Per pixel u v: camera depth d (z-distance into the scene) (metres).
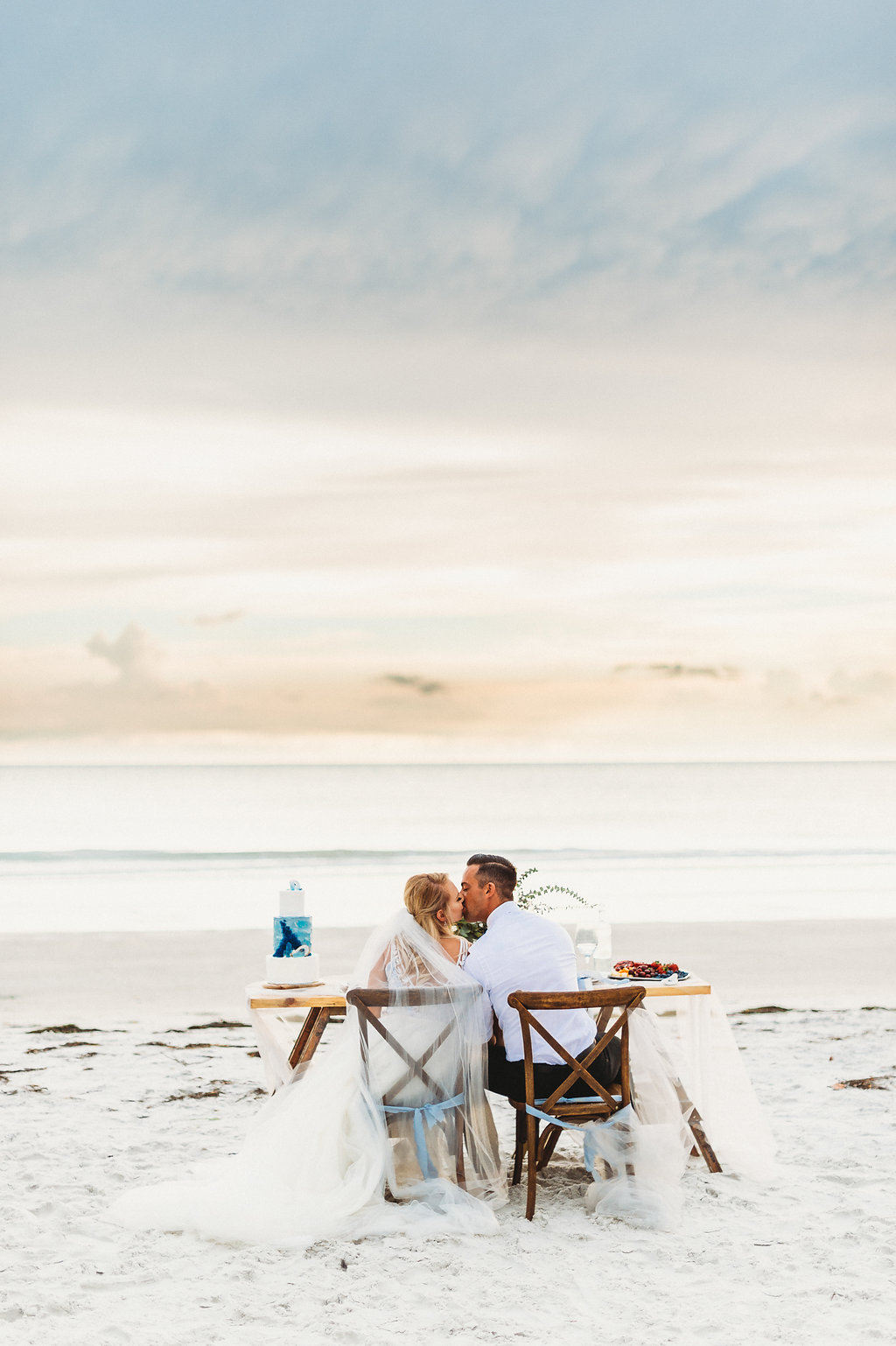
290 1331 3.55
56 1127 5.81
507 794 56.19
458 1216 4.39
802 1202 4.65
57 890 21.88
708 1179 4.94
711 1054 5.19
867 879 24.08
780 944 13.16
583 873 26.00
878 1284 3.85
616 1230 4.38
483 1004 4.73
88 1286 3.87
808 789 58.72
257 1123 4.83
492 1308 3.71
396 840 40.69
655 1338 3.49
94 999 10.22
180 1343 3.46
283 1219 4.32
